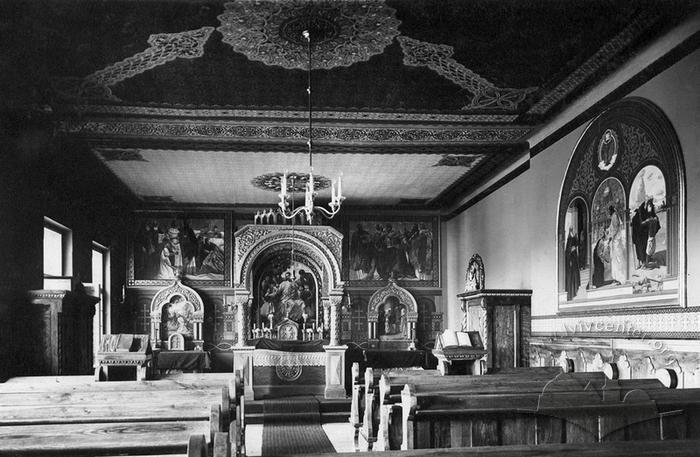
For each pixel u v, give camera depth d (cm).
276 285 2336
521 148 1569
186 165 1742
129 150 1577
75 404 699
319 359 1847
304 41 1011
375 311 2352
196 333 2256
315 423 1537
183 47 1030
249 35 988
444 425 659
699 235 905
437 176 1920
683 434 689
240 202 2297
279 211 2220
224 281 2325
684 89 942
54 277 1460
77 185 1766
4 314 1181
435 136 1482
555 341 1366
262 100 1262
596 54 1062
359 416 1252
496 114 1356
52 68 1092
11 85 1137
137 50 1034
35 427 495
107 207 2092
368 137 1477
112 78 1143
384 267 2394
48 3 877
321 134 1450
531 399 673
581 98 1270
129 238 2294
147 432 489
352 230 2395
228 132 1423
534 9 908
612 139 1156
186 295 2273
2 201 1197
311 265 2352
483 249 2012
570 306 1325
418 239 2423
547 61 1093
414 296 2394
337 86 1205
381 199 2284
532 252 1546
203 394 716
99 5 884
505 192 1797
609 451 484
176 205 2317
